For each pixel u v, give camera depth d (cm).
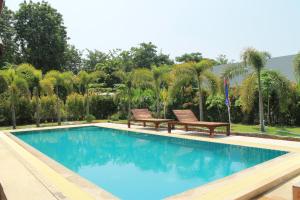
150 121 1345
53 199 452
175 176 667
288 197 433
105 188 590
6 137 1241
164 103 1700
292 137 934
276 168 586
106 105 2197
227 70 1361
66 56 3456
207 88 1402
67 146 1116
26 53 3133
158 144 1066
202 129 1231
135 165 790
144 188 585
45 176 591
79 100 2020
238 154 841
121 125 1625
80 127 1622
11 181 554
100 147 1075
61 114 1981
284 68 1897
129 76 1812
